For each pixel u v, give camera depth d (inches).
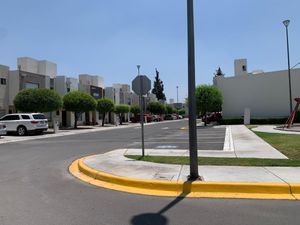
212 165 398.0
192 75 332.8
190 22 335.3
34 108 1273.4
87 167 410.9
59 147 713.6
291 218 226.4
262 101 1786.4
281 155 480.4
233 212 241.8
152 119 2824.8
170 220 226.1
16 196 296.8
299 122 1561.3
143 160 456.1
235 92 1854.1
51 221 226.5
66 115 1910.7
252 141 701.3
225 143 691.4
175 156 490.0
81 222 223.9
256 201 270.5
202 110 1695.4
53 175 395.9
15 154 599.8
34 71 1809.8
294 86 1702.8
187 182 310.3
